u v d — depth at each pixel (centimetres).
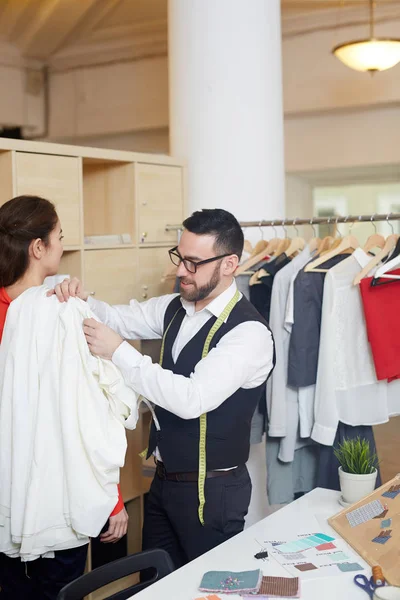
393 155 596
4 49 704
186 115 346
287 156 644
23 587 205
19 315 191
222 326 214
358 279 265
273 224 299
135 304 251
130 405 193
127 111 708
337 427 276
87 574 171
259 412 296
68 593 166
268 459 292
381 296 263
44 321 190
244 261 313
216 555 179
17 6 597
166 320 233
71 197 282
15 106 732
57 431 186
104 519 188
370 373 271
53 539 185
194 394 191
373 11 571
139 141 730
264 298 299
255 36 340
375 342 261
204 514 213
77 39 683
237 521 218
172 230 335
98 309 249
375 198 730
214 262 211
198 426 212
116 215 321
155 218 325
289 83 618
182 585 163
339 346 269
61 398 183
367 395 272
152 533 229
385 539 177
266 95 345
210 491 213
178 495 215
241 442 218
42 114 759
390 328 263
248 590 159
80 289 198
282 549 180
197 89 342
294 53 613
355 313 269
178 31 346
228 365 199
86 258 291
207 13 337
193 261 211
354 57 496
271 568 171
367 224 732
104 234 325
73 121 745
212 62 339
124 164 316
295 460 296
